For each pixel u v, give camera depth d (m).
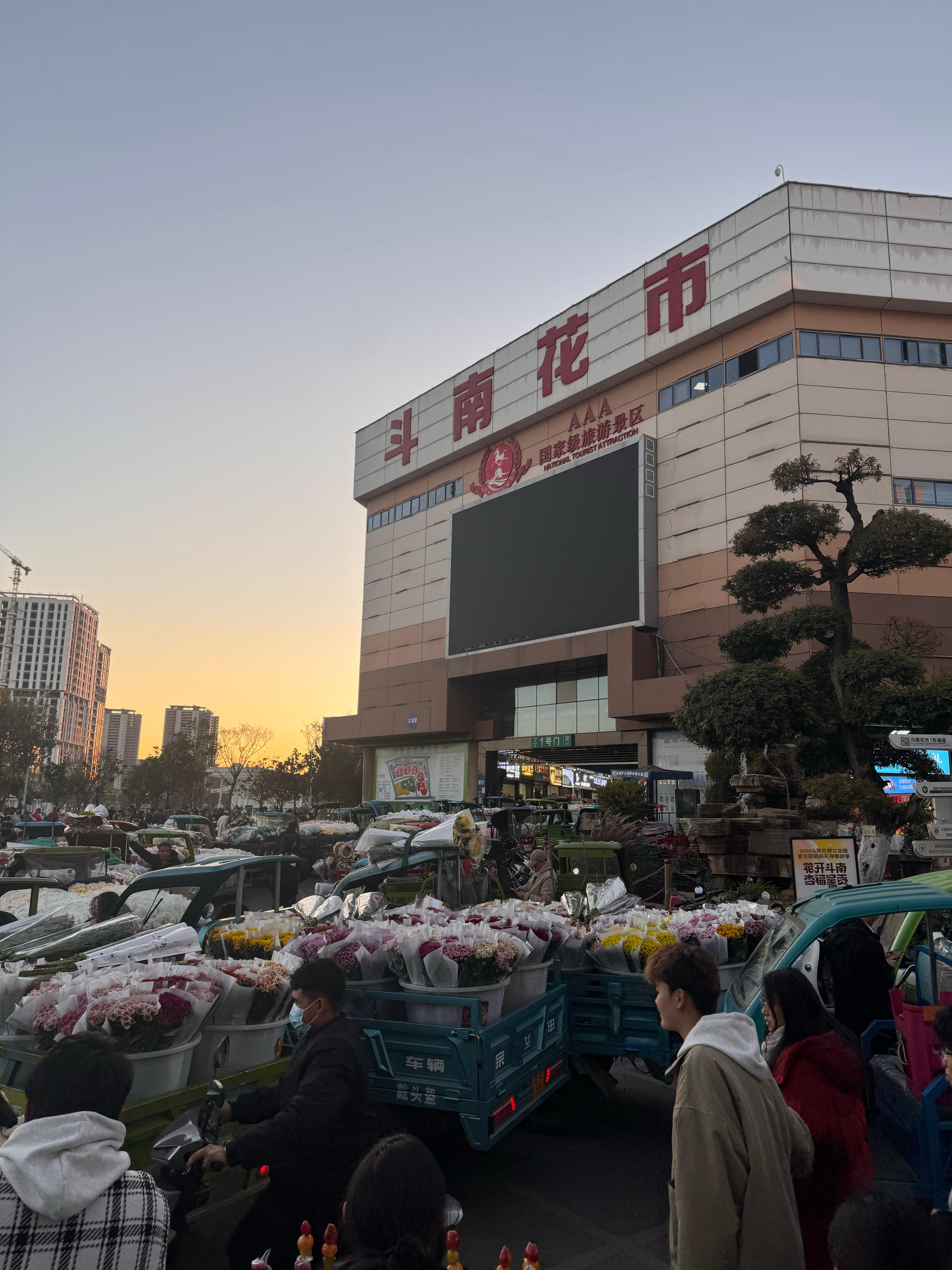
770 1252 1.95
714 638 29.17
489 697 41.16
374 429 49.06
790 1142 2.14
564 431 37.34
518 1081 4.33
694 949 2.49
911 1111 3.32
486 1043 4.00
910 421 28.06
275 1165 2.86
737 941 5.21
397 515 47.06
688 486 31.28
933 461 27.81
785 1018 2.78
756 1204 1.97
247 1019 3.81
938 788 6.26
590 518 33.91
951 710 11.92
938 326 29.06
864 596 26.14
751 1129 2.04
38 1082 1.88
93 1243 1.66
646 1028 5.05
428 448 44.50
